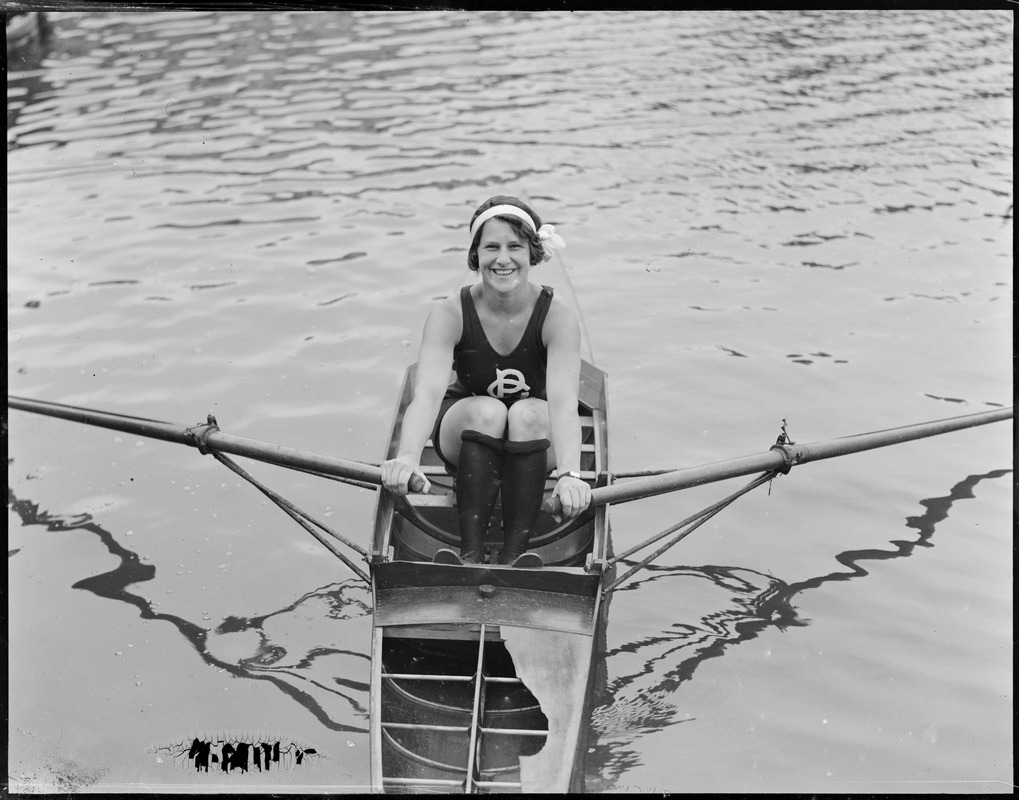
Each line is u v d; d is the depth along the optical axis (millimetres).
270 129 11281
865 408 6457
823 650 4586
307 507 5586
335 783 3883
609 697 4305
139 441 6156
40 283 8000
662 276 8141
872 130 11234
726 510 5594
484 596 4273
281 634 4684
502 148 10750
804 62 13805
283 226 8969
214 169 10180
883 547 5285
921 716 4227
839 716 4223
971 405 6484
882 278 8094
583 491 4207
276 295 7820
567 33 15164
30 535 5312
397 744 3906
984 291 7883
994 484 5781
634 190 9711
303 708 4266
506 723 4078
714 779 3898
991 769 3938
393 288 7906
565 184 9828
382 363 6910
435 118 11656
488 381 4688
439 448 4770
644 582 5039
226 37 14680
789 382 6738
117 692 4340
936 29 15359
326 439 6102
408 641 4352
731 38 14977
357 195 9586
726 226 8992
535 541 4754
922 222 9023
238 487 5750
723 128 11336
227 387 6652
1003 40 14844
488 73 13289
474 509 4453
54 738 4078
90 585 4969
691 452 6035
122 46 14156
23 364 6938
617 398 6586
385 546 4566
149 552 5215
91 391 6633
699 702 4285
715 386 6707
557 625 4188
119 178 9953
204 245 8625
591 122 11547
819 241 8703
